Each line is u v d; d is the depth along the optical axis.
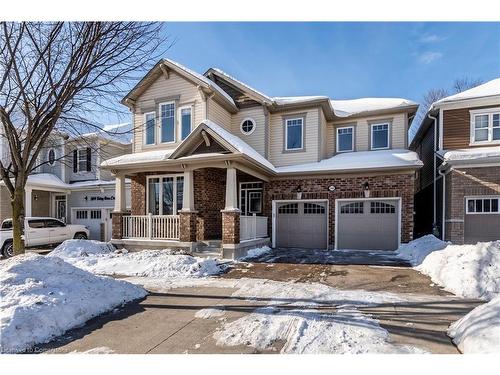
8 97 5.98
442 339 3.84
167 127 12.84
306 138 13.28
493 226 10.63
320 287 6.48
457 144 12.16
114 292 5.65
